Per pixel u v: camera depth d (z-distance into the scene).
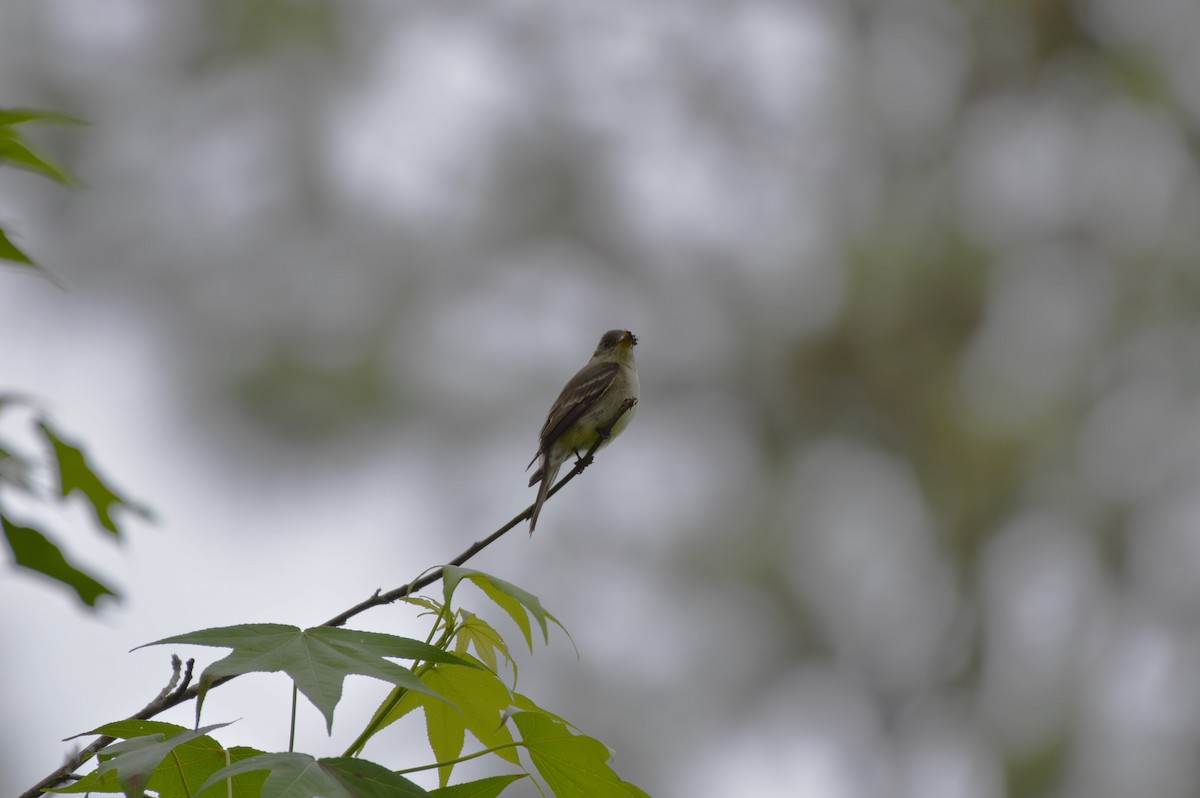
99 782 2.75
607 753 2.92
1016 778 17.67
